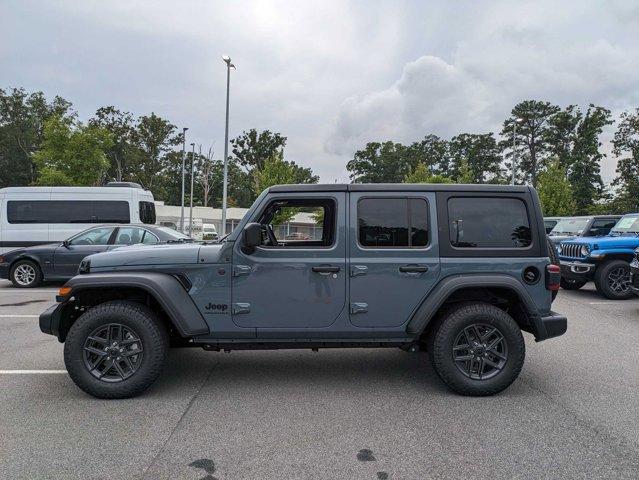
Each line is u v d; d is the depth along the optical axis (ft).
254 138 267.18
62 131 96.37
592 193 204.44
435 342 14.16
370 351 19.48
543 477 9.64
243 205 277.03
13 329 22.91
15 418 12.54
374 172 294.25
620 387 15.03
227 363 17.74
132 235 36.17
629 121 143.02
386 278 14.24
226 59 79.61
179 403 13.67
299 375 16.33
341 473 9.79
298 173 252.42
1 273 37.27
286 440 11.28
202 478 9.58
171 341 15.26
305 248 14.23
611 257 33.27
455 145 290.76
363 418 12.61
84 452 10.66
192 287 14.10
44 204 48.16
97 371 13.99
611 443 11.15
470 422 12.34
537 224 14.67
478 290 14.80
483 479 9.57
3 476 9.62
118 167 231.91
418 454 10.59
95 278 13.78
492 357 14.30
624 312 28.04
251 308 14.15
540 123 246.06
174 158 248.73
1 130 198.39
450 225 14.53
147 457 10.44
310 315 14.25
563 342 20.81
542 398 14.08
